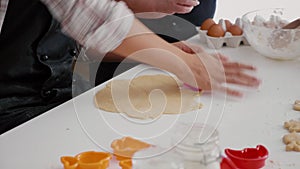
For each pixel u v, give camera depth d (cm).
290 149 73
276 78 102
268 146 75
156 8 122
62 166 71
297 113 86
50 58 112
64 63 113
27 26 108
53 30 109
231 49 123
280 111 87
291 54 111
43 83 111
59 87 113
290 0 205
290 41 109
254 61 114
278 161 70
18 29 108
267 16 129
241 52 121
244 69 103
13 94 109
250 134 79
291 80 101
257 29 112
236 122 83
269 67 110
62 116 86
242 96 93
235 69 102
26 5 107
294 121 82
